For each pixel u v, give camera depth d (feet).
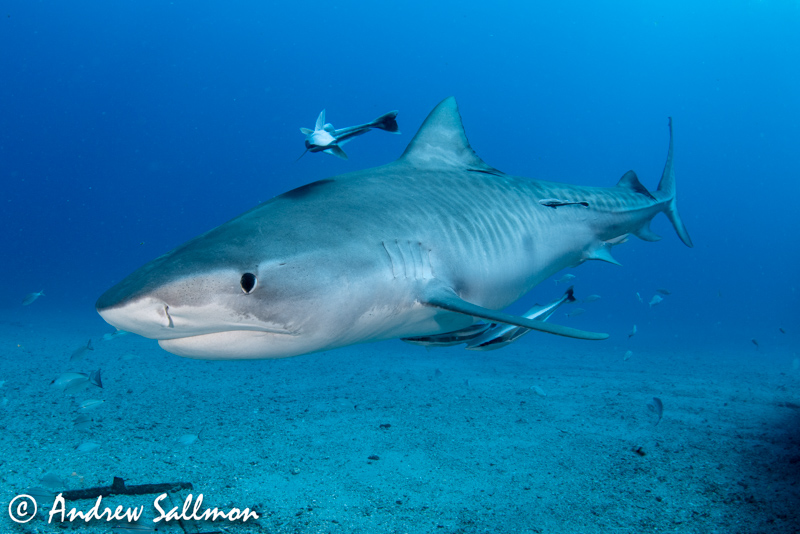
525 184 13.78
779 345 68.28
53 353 32.24
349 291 7.81
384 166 11.76
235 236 7.32
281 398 21.79
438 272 9.77
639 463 13.89
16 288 118.83
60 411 17.88
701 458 14.34
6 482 10.85
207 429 16.37
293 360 34.60
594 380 29.71
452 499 11.41
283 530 9.43
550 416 19.51
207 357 7.09
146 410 18.71
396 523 10.09
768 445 15.65
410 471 13.15
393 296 8.75
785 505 11.02
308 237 7.75
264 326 6.88
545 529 9.98
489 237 11.38
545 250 13.33
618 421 18.83
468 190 12.00
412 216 9.86
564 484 12.37
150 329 6.30
